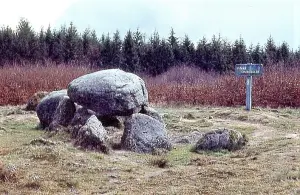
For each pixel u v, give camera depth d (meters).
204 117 19.23
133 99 15.45
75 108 15.99
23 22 58.72
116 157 11.55
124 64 51.44
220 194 7.91
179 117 19.09
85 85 15.55
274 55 51.97
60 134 13.70
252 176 8.90
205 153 12.23
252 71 20.38
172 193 8.09
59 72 36.62
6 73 34.38
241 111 19.97
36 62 48.66
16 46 51.59
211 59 51.78
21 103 27.22
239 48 51.91
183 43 54.06
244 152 11.84
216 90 27.33
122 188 8.67
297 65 45.97
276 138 13.39
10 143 12.85
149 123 13.02
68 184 8.87
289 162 9.80
